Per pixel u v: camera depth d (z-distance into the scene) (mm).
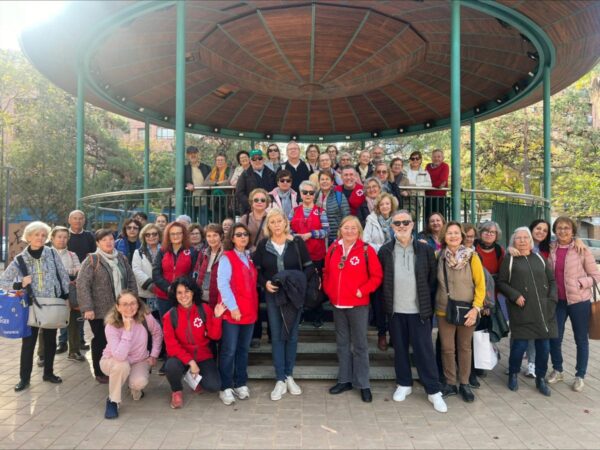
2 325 4621
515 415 4152
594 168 22547
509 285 4723
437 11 6574
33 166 24016
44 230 4844
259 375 4973
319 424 3939
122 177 27594
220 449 3500
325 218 5336
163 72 8789
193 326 4387
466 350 4527
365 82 8305
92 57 7637
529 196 7395
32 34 6633
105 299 4914
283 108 10992
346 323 4645
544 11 6051
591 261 4805
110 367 4121
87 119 25266
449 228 4484
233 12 6695
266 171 6293
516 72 8469
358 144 23859
